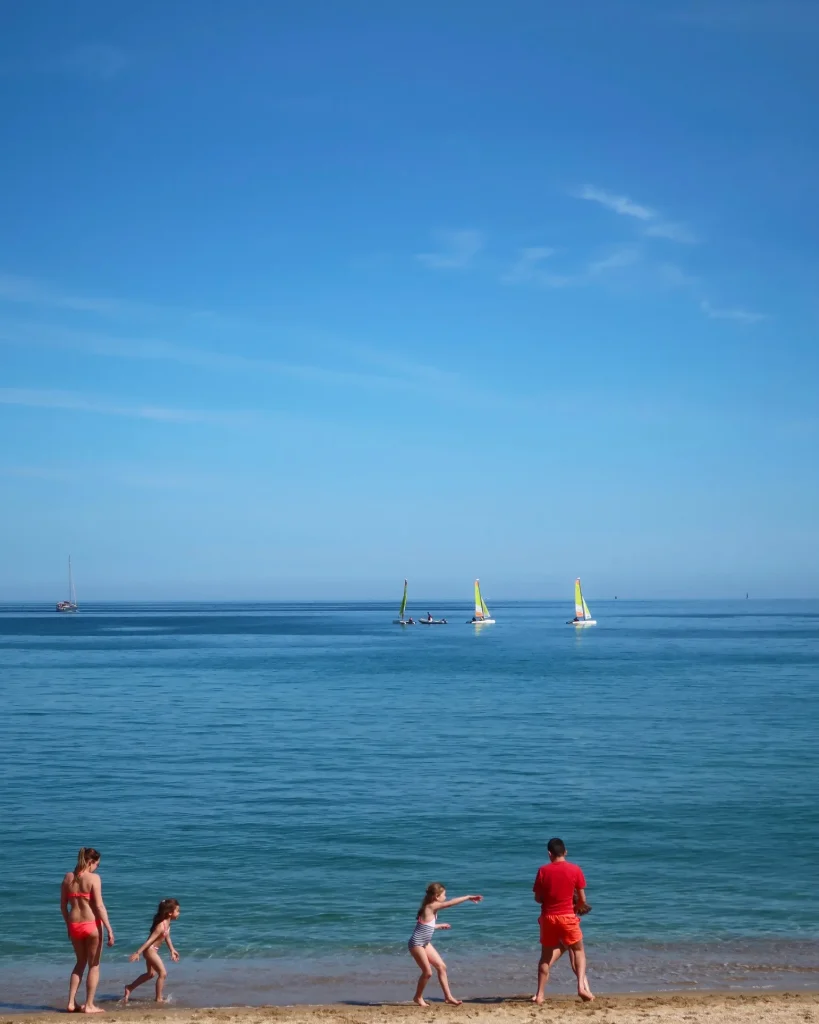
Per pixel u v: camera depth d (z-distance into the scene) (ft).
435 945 57.52
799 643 441.27
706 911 62.90
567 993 49.57
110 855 77.66
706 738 141.90
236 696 208.44
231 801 98.32
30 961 55.11
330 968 53.88
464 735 146.92
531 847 79.51
